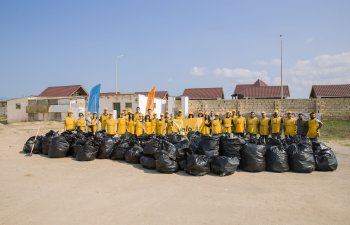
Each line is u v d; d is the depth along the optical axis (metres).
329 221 4.33
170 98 28.55
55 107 29.61
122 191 5.77
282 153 7.62
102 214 4.55
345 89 36.12
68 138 9.75
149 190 5.85
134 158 8.49
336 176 7.14
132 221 4.27
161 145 7.66
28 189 5.89
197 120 13.23
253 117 11.51
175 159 7.45
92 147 9.00
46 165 8.27
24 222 4.25
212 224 4.18
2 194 5.56
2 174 7.15
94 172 7.43
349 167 8.27
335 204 5.08
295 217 4.47
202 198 5.36
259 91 39.59
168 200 5.23
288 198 5.39
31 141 10.46
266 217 4.46
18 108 31.03
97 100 15.95
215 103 30.09
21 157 9.54
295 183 6.46
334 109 27.58
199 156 7.20
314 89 37.47
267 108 28.95
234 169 7.15
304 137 8.93
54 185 6.18
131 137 9.82
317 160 7.77
